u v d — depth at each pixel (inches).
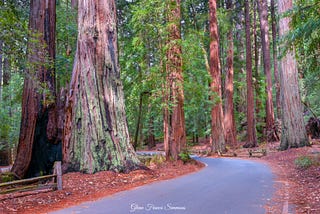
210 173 487.2
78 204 282.2
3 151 1079.0
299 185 357.4
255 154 858.1
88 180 392.8
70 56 763.4
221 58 1459.2
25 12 566.9
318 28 367.9
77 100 470.6
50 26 535.5
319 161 490.6
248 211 243.0
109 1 495.5
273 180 405.1
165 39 585.3
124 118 480.1
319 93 977.5
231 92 1179.3
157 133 1621.6
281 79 789.2
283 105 783.1
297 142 751.7
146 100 730.8
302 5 410.3
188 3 940.0
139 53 634.8
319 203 259.0
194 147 1434.5
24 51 326.6
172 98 588.1
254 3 1381.6
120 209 256.8
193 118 1553.9
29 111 518.9
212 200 285.1
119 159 443.2
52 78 534.6
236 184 375.2
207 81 860.6
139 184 384.5
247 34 1146.7
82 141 452.1
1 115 897.5
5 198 293.9
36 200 296.2
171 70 589.6
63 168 456.1
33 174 525.7
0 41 303.4
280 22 715.4
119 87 486.9
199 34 658.8
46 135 531.8
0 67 538.3
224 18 1092.5
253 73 1489.9
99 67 468.4
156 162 561.0
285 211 236.5
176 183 387.5
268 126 1172.5
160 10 573.6
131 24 658.8
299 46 431.5
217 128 971.3
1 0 319.0
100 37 476.4
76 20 770.2
